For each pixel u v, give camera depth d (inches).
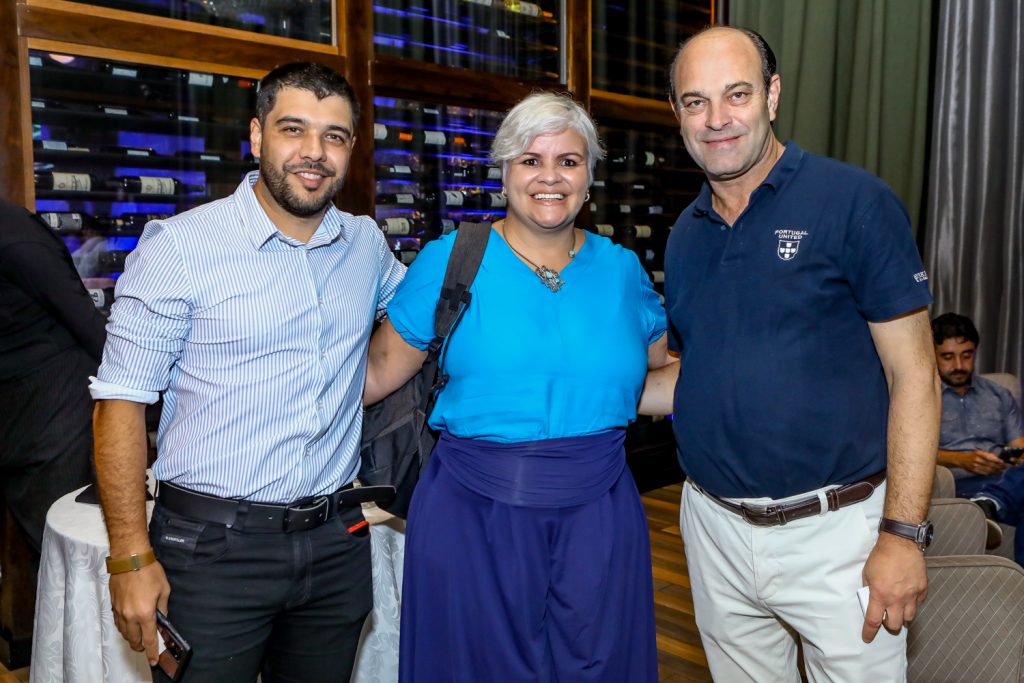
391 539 80.7
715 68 59.0
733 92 58.7
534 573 58.9
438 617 60.4
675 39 184.5
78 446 91.6
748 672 67.0
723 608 66.0
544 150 59.2
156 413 105.7
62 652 73.4
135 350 54.2
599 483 60.6
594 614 59.2
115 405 54.6
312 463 58.5
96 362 89.3
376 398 67.6
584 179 60.4
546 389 59.6
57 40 100.9
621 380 61.8
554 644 60.3
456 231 63.1
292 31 125.0
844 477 59.3
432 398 63.7
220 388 55.8
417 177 147.7
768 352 59.1
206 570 55.9
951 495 96.6
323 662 62.7
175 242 54.5
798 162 59.7
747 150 59.3
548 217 59.8
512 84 149.9
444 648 60.4
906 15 173.0
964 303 172.1
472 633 59.6
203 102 120.8
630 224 183.8
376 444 67.2
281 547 57.4
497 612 59.1
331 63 125.8
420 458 66.6
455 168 154.2
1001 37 164.6
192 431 56.4
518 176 59.9
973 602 70.6
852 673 59.9
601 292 62.7
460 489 60.8
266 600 57.4
